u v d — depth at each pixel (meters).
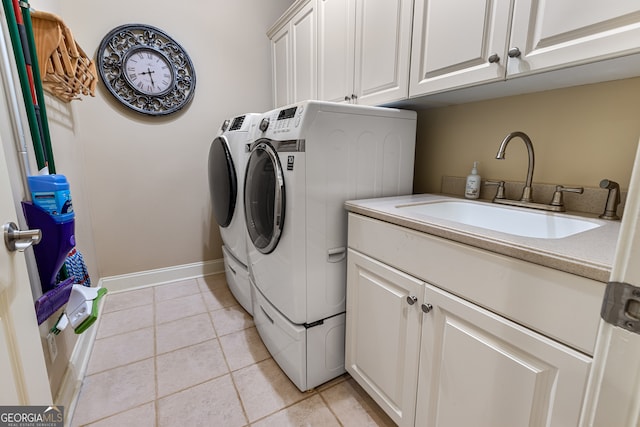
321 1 1.73
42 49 1.10
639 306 0.37
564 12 0.79
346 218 1.32
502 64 0.93
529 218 1.15
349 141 1.27
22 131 0.93
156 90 2.21
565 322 0.60
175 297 2.23
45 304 0.91
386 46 1.33
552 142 1.17
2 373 0.57
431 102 1.44
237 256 1.99
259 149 1.43
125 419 1.20
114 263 2.29
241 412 1.24
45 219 0.92
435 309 0.89
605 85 1.01
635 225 0.37
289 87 2.18
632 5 0.67
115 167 2.19
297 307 1.26
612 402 0.41
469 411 0.82
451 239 0.82
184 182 2.45
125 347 1.65
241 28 2.49
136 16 2.11
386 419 1.22
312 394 1.35
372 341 1.18
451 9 1.06
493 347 0.74
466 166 1.50
